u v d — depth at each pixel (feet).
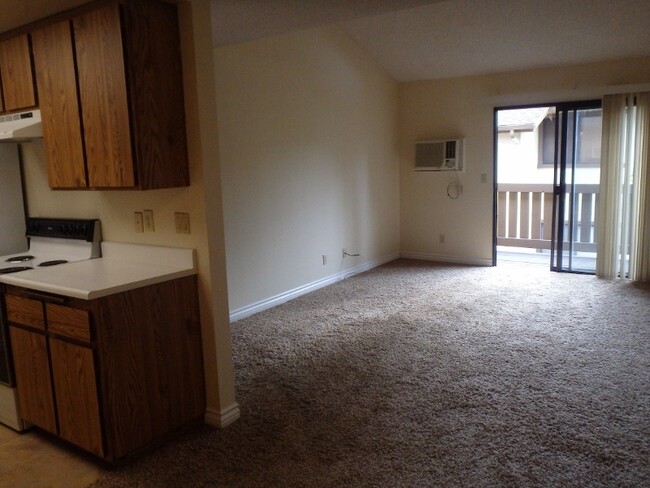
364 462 7.68
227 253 14.23
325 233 18.13
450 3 14.78
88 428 7.67
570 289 16.98
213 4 8.60
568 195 19.43
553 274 19.16
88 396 7.54
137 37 7.45
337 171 18.49
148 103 7.65
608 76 17.74
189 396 8.67
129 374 7.70
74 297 7.36
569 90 18.06
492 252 20.76
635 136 17.22
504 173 27.25
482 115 20.20
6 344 8.71
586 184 19.76
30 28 8.76
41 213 10.88
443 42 17.57
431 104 21.27
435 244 22.11
